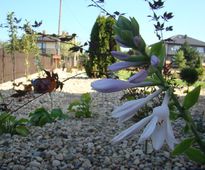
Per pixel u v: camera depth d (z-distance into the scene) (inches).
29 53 852.0
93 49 161.0
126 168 166.6
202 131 212.1
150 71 54.7
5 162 170.4
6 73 759.1
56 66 1494.8
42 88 145.1
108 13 159.5
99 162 174.1
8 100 385.7
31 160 173.8
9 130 221.0
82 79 822.5
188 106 60.8
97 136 218.2
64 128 237.9
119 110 54.9
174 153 62.8
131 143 195.2
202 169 157.6
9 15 451.8
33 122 252.2
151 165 167.0
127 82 53.0
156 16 184.4
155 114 52.3
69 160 175.2
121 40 54.4
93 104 394.3
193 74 267.9
